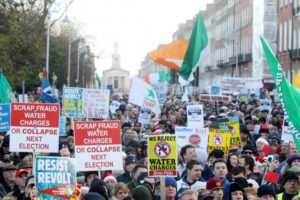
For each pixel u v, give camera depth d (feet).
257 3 217.77
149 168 34.88
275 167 37.68
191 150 41.70
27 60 120.88
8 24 112.88
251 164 41.19
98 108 64.39
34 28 122.52
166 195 33.58
